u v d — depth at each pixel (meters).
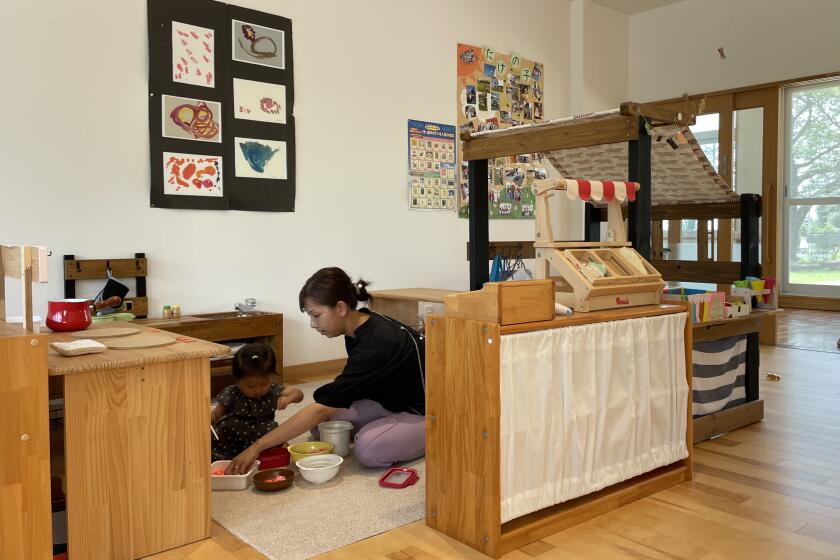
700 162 3.19
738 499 2.25
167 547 1.88
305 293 2.52
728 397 3.10
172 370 1.87
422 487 2.36
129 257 3.65
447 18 5.19
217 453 2.62
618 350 2.16
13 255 1.78
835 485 2.38
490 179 5.68
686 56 6.54
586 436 2.06
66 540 1.84
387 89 4.78
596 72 6.53
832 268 6.86
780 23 5.96
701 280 3.75
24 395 1.60
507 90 5.71
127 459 1.80
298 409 3.45
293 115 4.25
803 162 6.86
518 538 1.89
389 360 2.54
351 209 4.60
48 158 3.38
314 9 4.34
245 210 4.07
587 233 3.76
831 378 4.18
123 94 3.60
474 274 2.96
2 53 3.24
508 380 1.85
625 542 1.93
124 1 3.59
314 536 1.96
